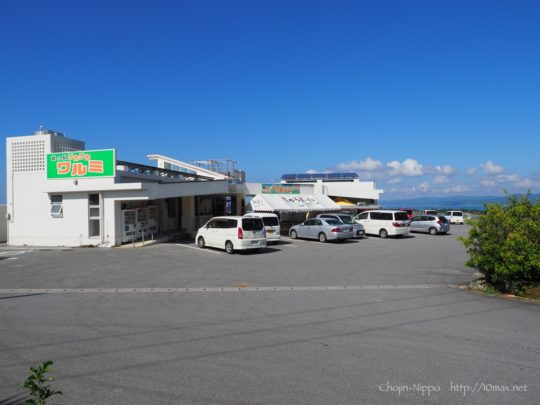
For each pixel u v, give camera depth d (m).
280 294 10.23
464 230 36.69
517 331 7.04
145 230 24.38
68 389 4.77
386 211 28.70
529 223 10.23
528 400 4.51
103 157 21.86
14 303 9.36
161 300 9.55
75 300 9.61
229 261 16.47
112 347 6.21
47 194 23.09
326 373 5.20
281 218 33.88
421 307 8.83
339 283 11.79
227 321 7.66
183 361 5.62
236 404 4.39
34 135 23.61
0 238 25.91
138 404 4.39
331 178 51.69
